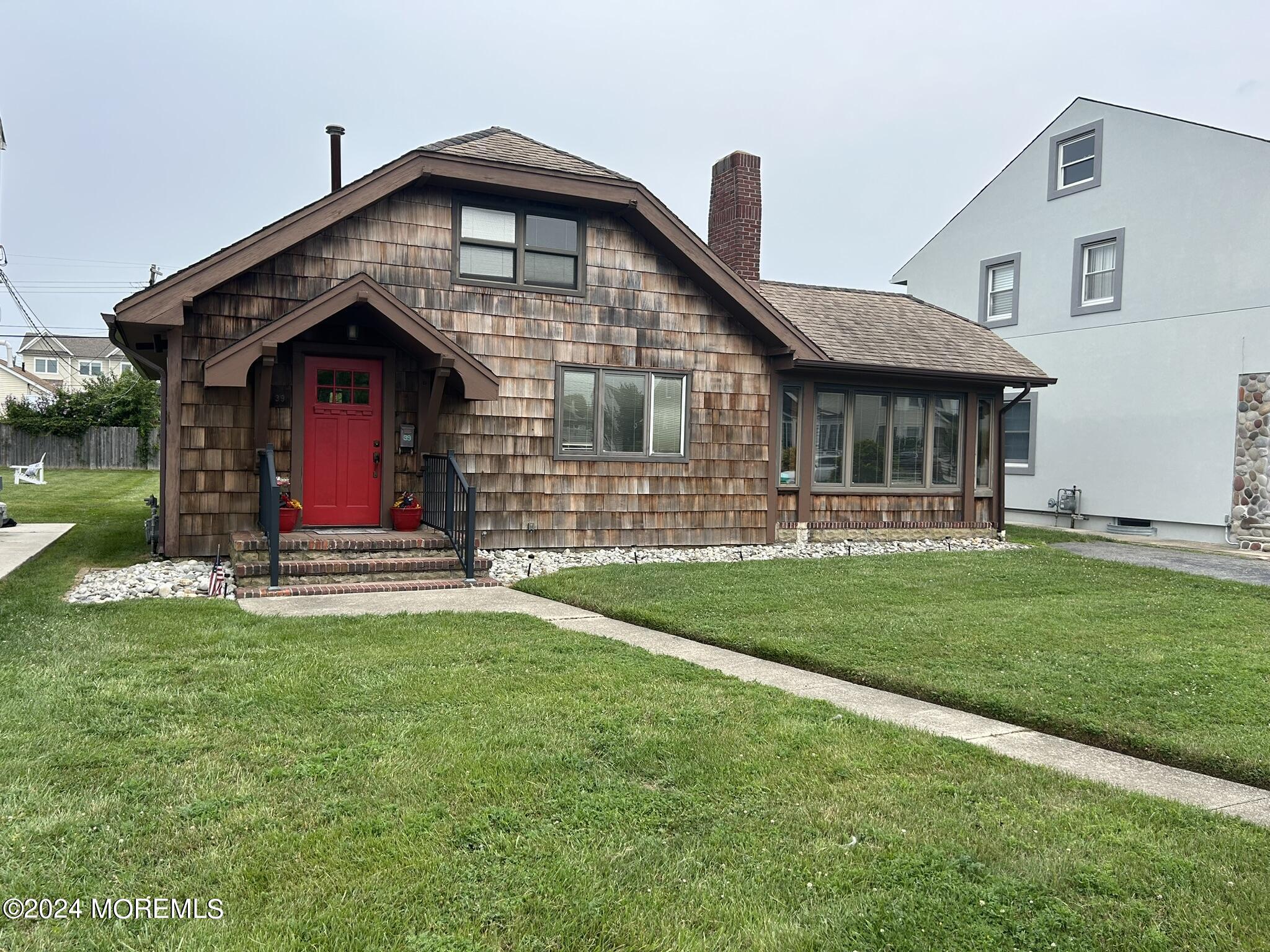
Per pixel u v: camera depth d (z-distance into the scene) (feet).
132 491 68.13
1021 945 8.64
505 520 37.11
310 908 8.86
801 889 9.56
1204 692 18.06
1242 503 49.88
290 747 13.21
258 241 31.07
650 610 25.63
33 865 9.50
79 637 19.83
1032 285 62.59
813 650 21.15
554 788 11.96
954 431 48.29
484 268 36.63
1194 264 52.24
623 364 39.11
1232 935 8.84
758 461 42.39
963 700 17.46
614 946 8.45
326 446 33.86
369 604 26.32
